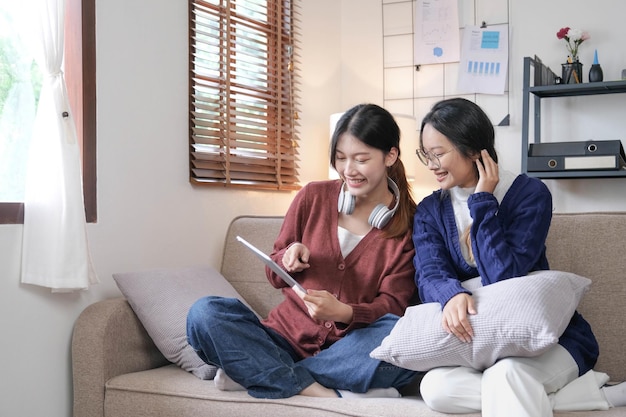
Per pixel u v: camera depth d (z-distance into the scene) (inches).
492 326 61.3
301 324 79.1
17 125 82.8
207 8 114.5
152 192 100.4
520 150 140.0
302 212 84.0
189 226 107.5
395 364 67.3
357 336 73.4
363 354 71.9
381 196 81.7
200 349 72.7
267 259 72.9
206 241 111.1
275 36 130.0
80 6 88.7
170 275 89.8
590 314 76.9
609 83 124.3
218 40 117.7
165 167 103.0
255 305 98.0
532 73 139.3
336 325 77.2
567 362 64.9
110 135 93.0
